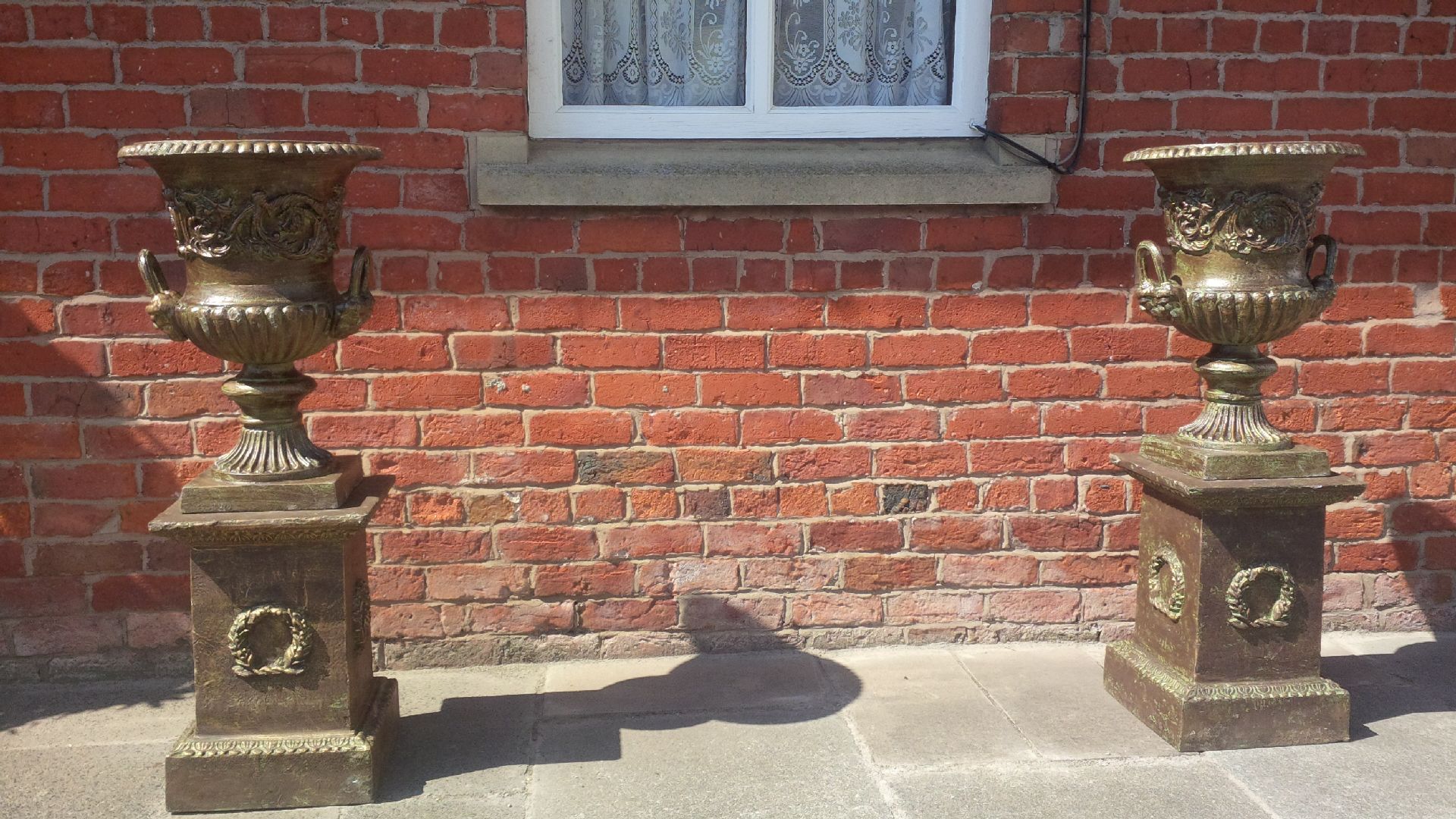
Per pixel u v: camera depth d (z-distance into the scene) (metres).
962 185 3.33
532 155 3.38
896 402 3.48
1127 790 2.71
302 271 2.50
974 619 3.62
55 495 3.28
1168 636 3.03
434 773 2.80
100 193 3.16
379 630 3.44
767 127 3.49
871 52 3.55
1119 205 3.43
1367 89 3.45
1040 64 3.35
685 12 3.49
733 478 3.47
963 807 2.64
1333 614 3.69
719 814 2.61
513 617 3.48
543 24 3.34
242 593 2.58
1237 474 2.81
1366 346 3.59
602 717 3.12
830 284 3.40
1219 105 3.41
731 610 3.55
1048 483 3.56
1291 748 2.92
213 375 3.29
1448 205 3.53
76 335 3.22
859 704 3.20
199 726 2.63
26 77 3.09
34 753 2.95
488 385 3.35
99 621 3.36
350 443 3.34
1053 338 3.48
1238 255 2.72
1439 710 3.15
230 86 3.14
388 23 3.16
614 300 3.35
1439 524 3.69
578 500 3.44
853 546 3.54
